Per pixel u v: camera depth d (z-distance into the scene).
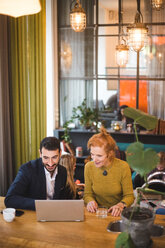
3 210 2.30
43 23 5.27
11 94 5.10
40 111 5.44
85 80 5.77
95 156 2.45
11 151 5.11
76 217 2.24
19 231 2.11
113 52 5.59
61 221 2.25
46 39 5.42
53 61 5.55
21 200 2.44
